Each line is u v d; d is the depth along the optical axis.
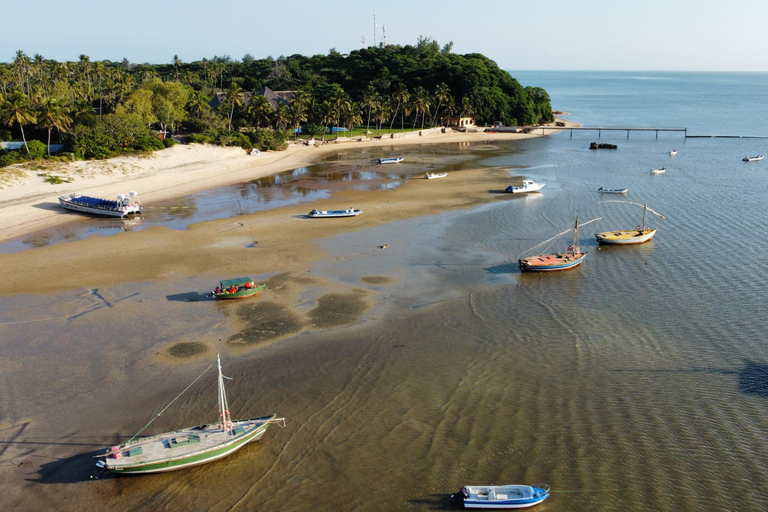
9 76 153.50
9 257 71.38
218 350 48.25
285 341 49.62
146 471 34.03
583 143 179.50
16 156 110.25
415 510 31.14
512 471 33.62
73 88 156.62
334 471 34.09
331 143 174.75
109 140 124.19
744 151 154.38
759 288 58.72
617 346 47.72
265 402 40.78
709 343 47.81
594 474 33.22
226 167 132.88
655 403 39.56
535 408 39.31
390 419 38.56
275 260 69.56
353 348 48.22
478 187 110.94
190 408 40.31
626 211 90.88
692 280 61.72
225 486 33.31
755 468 33.31
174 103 161.12
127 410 40.25
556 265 64.88
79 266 67.94
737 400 39.62
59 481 33.94
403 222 85.88
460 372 44.16
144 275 64.94
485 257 70.62
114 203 90.75
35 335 50.97
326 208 94.81
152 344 49.31
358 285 61.69
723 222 82.56
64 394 42.19
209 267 67.25
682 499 31.31
